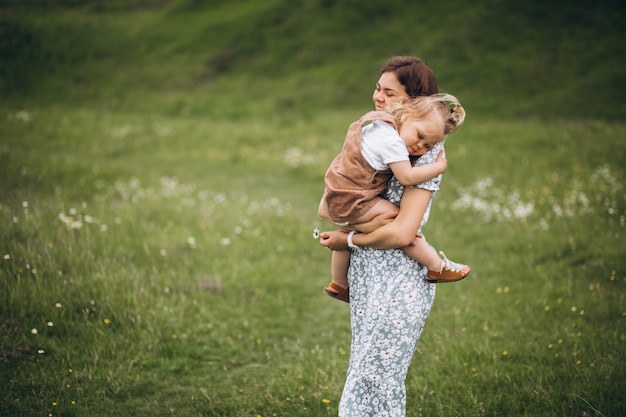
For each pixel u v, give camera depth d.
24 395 4.40
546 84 19.66
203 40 25.80
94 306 5.65
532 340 5.39
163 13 28.48
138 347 5.27
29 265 5.88
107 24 27.69
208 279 6.89
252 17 26.61
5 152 11.95
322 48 24.20
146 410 4.45
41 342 5.04
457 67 21.47
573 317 5.87
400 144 3.09
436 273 3.29
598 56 20.48
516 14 23.50
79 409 4.34
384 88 3.36
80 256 6.35
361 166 3.16
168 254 7.22
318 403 4.46
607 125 15.49
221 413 4.42
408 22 24.72
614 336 5.26
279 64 23.75
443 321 6.00
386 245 3.17
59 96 21.64
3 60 23.72
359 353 3.36
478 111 18.66
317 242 8.57
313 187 12.23
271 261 7.65
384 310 3.28
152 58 24.92
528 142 14.20
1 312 5.27
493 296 6.57
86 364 4.89
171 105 20.95
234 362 5.32
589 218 8.88
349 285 3.57
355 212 3.19
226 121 19.22
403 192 3.23
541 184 10.94
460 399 4.49
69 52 25.05
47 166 11.22
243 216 9.22
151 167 13.70
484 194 10.69
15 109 19.66
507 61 21.22
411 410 4.37
